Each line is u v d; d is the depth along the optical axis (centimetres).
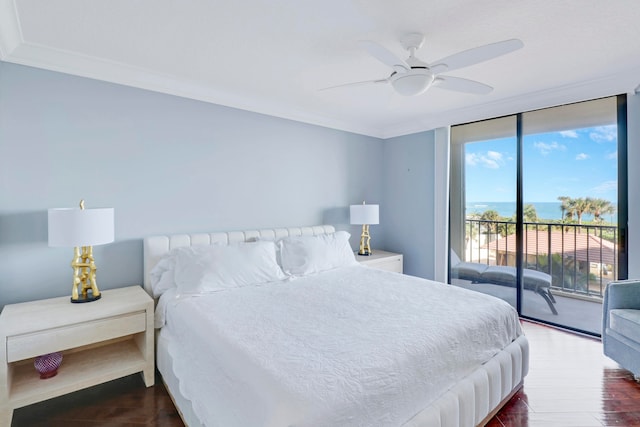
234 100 299
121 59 226
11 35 187
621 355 222
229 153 302
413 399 134
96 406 191
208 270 229
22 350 167
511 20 176
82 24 180
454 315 182
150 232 259
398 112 360
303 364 125
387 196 444
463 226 381
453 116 360
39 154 214
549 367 236
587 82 266
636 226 262
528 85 276
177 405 181
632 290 230
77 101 226
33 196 212
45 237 217
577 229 306
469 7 164
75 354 216
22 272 210
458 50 211
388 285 244
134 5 162
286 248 296
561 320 318
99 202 236
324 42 202
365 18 174
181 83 267
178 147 272
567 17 172
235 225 306
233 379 127
